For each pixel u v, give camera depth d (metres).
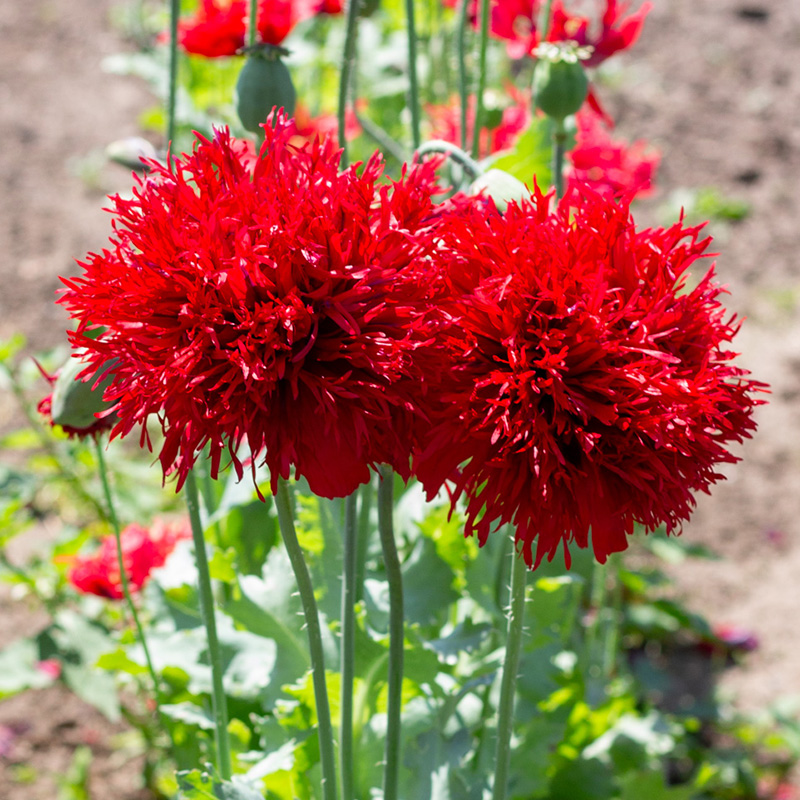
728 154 2.85
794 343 2.24
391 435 0.82
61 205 2.51
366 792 0.98
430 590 1.00
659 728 1.18
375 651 0.97
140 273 0.82
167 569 1.07
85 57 3.10
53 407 0.92
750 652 1.61
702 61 3.23
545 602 1.03
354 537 0.90
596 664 1.32
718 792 1.34
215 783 0.91
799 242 2.56
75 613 1.22
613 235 0.84
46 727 1.39
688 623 1.35
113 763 1.34
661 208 2.64
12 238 2.38
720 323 0.85
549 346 0.82
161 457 0.82
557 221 0.84
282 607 1.00
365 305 0.82
